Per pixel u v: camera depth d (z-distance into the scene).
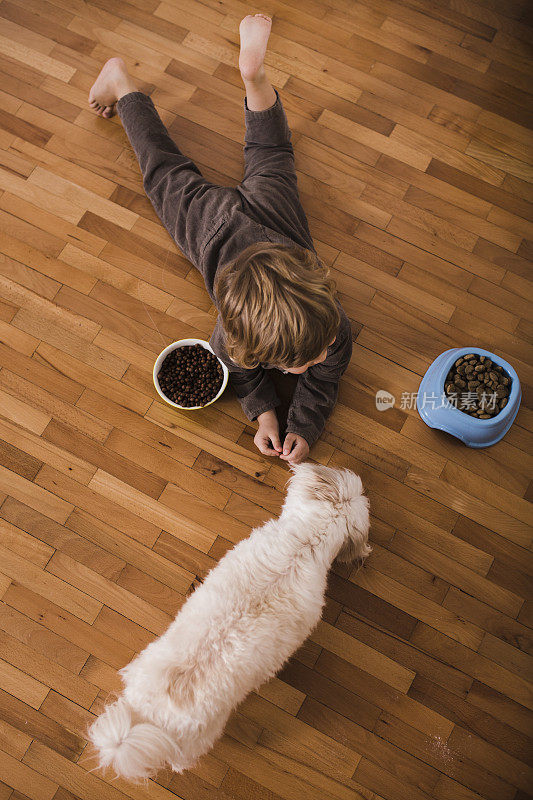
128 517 1.58
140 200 1.75
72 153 1.77
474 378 1.55
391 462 1.62
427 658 1.52
